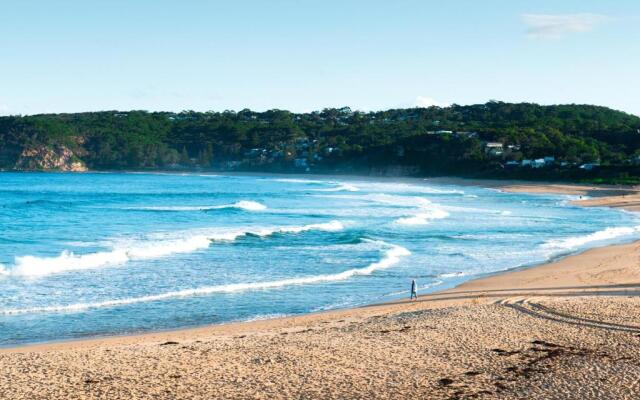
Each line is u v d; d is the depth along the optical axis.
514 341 16.06
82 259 30.56
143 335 18.22
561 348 15.34
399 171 176.00
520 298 22.25
